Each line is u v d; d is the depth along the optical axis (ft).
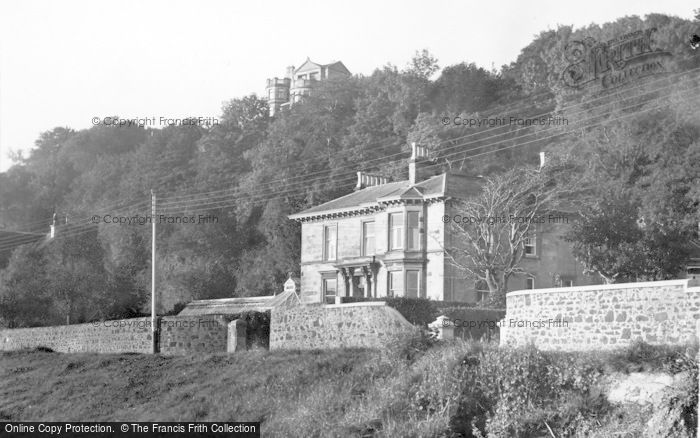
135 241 378.12
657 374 96.73
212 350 177.47
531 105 392.88
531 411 102.17
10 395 160.45
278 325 155.02
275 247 347.97
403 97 422.41
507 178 203.21
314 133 420.36
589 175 256.93
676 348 98.68
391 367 123.65
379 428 108.88
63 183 471.21
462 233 203.10
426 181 228.02
